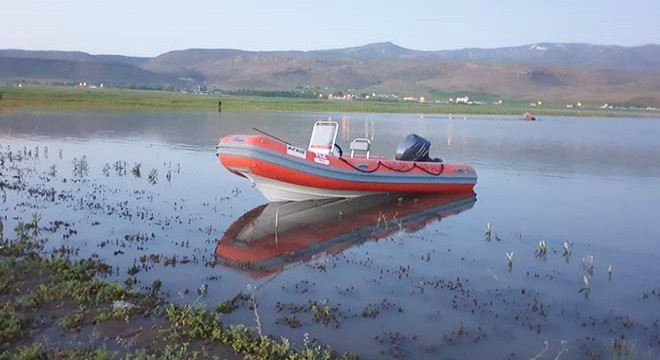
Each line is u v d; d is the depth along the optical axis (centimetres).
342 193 1677
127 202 1541
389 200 1752
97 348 661
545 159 2905
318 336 755
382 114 8181
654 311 898
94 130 3675
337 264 1093
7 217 1297
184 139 3275
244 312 825
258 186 1587
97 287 843
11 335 673
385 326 802
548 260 1166
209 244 1182
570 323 840
